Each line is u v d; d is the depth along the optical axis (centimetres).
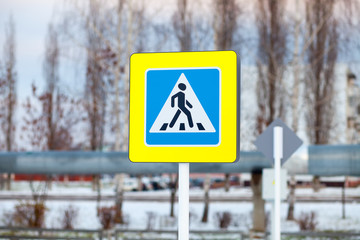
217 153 404
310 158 2030
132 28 3209
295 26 3122
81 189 6444
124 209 3588
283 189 1268
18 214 2511
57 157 2298
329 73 3362
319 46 3269
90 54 3319
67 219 2556
